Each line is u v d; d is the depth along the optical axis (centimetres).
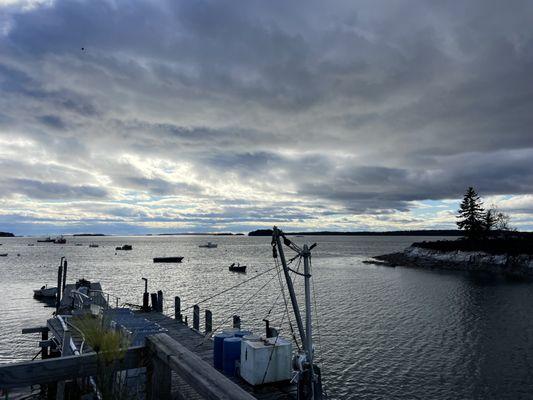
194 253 16738
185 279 7400
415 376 2416
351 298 5125
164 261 11588
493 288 6088
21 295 5488
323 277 7494
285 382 1218
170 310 4431
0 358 2791
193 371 360
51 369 411
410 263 10262
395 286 6259
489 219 11981
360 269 9062
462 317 4000
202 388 334
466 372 2489
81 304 2398
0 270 9038
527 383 2328
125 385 486
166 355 405
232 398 308
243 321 3822
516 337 3266
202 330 3384
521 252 8862
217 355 1378
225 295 5438
